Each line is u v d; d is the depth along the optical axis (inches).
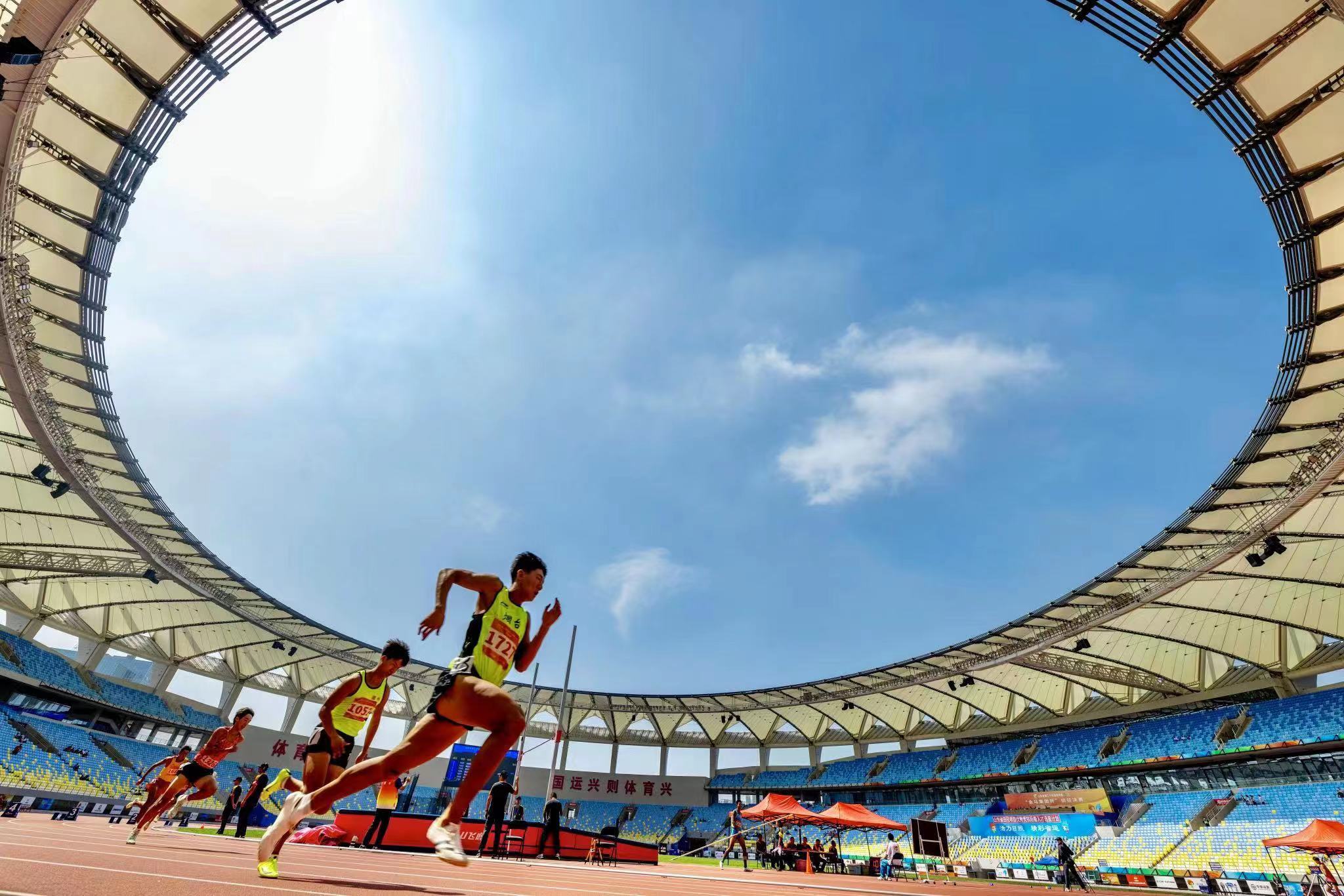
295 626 1914.4
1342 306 702.5
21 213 700.7
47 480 1035.9
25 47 345.4
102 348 890.7
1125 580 1301.7
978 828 1820.9
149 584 1610.5
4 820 526.0
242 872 194.4
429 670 2272.4
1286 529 1045.8
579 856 707.4
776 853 1262.3
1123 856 1456.7
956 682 1934.1
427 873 271.3
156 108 647.8
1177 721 1581.0
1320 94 561.3
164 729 1955.0
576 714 2568.9
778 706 2268.7
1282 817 1293.1
